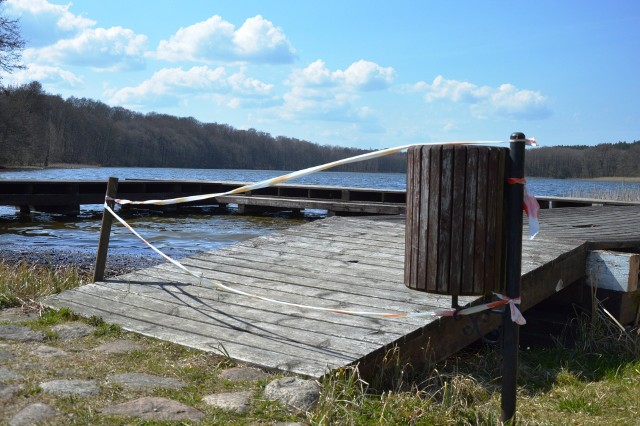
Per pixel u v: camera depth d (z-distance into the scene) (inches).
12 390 137.9
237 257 271.6
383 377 166.1
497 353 207.8
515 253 127.8
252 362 163.0
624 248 278.5
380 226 328.8
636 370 195.2
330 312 200.4
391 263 257.0
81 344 179.2
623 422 150.7
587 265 256.5
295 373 155.3
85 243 550.9
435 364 184.4
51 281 273.7
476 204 125.0
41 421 122.3
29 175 2134.6
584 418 153.1
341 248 283.3
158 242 570.9
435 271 128.3
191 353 173.0
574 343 232.5
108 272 389.4
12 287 243.3
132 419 126.6
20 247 515.8
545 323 246.8
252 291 225.1
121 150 4111.7
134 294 226.4
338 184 1932.8
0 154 1990.7
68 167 3617.1
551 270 236.2
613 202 713.0
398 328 181.8
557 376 188.1
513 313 128.2
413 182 131.6
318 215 901.8
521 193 127.3
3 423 120.6
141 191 910.4
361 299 212.2
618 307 248.8
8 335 183.9
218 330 188.7
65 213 827.4
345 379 154.3
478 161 124.3
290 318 196.9
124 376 152.5
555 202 761.0
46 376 148.7
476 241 125.7
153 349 175.5
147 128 4365.2
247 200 859.4
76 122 3919.8
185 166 4338.1
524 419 146.4
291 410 136.6
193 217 842.2
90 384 145.0
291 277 241.0
